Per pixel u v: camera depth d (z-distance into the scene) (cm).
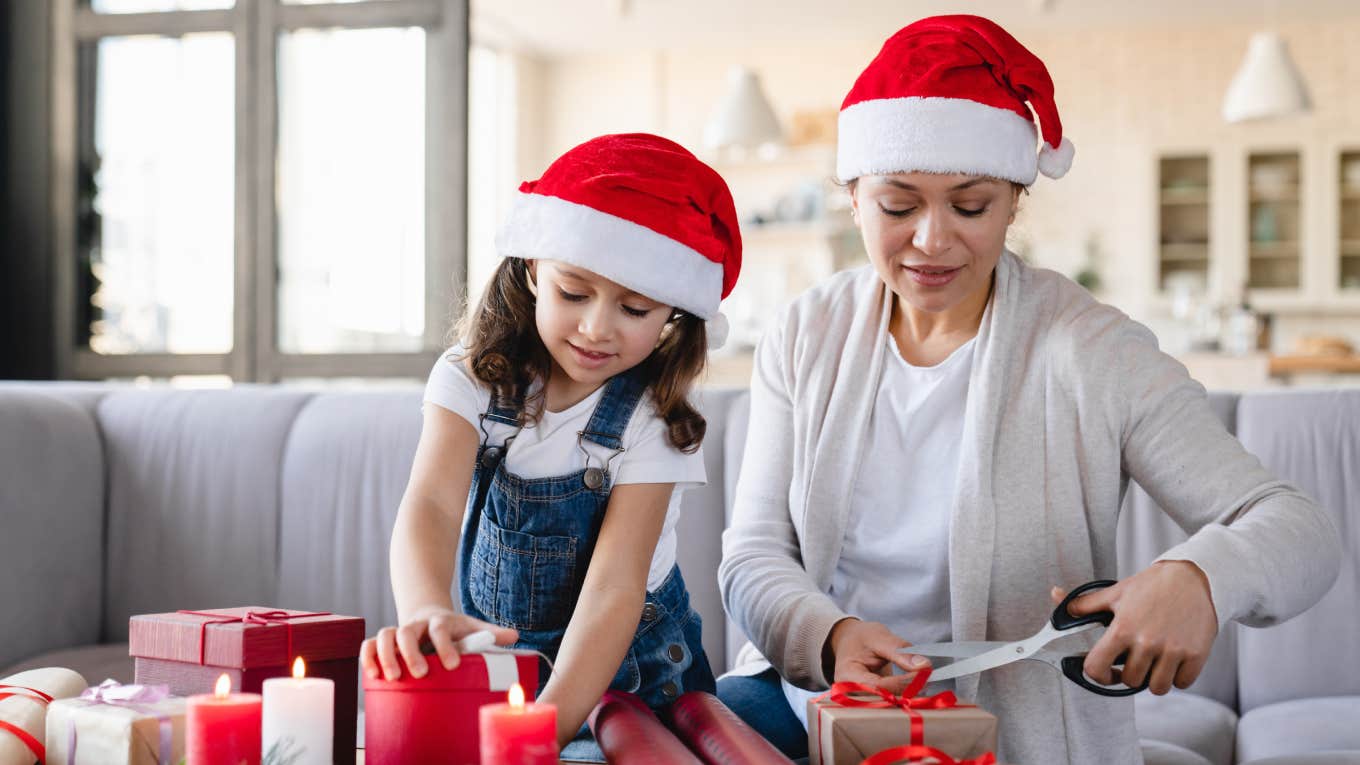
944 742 88
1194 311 609
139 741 88
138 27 318
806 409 133
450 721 85
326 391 218
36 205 323
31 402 202
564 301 112
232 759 82
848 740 88
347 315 315
